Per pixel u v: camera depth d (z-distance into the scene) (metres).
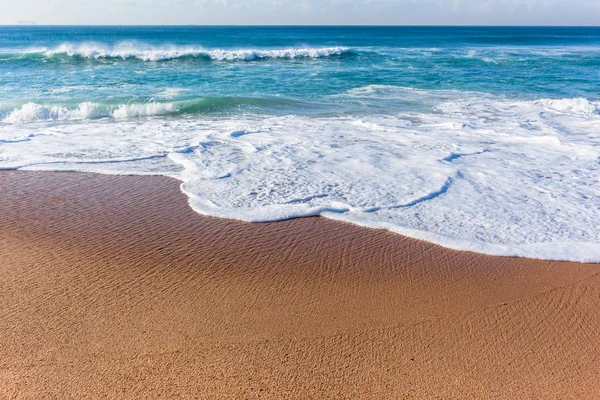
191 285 3.75
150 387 2.65
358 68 23.06
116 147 8.05
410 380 2.74
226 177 6.38
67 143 8.33
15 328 3.15
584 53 34.41
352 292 3.68
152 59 25.80
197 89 16.31
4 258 4.14
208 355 2.92
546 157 7.54
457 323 3.30
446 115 11.53
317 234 4.73
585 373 2.83
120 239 4.57
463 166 6.95
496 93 15.56
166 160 7.27
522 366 2.88
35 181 6.27
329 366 2.85
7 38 69.06
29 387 2.63
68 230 4.76
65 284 3.73
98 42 50.34
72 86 16.75
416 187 5.99
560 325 3.30
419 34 89.94
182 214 5.21
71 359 2.86
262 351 2.97
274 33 93.19
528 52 35.38
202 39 57.00
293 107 12.85
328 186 6.02
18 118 11.33
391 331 3.20
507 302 3.58
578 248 4.41
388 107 12.84
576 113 11.73
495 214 5.20
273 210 5.26
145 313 3.36
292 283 3.80
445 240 4.57
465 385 2.71
